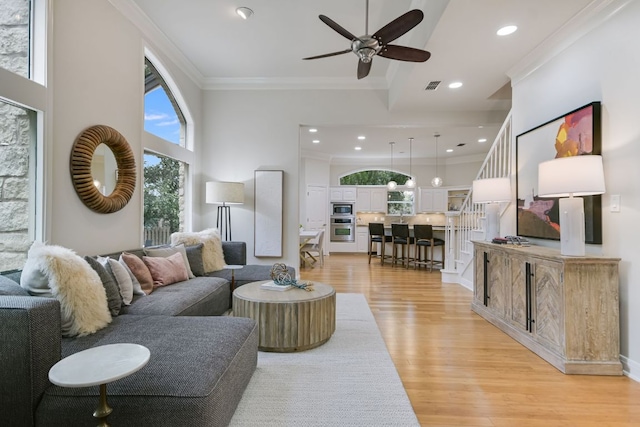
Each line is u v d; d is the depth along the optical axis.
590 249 2.70
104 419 1.29
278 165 5.21
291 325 2.65
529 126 3.55
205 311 2.90
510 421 1.83
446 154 9.39
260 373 2.30
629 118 2.36
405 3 3.22
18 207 2.31
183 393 1.38
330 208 9.98
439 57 3.43
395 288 5.06
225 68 4.80
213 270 3.90
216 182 4.59
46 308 1.43
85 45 2.80
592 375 2.37
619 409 1.96
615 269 2.39
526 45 3.18
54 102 2.48
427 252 7.12
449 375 2.35
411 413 1.87
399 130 6.77
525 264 2.89
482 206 4.70
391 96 4.97
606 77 2.55
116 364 1.26
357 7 3.28
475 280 3.88
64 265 1.90
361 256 9.33
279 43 4.04
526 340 2.86
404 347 2.83
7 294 1.72
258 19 3.52
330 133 7.04
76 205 2.72
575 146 2.81
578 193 2.47
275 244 5.17
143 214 3.68
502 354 2.71
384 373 2.33
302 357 2.58
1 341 1.36
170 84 4.34
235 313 2.82
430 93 4.43
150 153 3.96
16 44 2.32
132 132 3.45
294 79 5.13
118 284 2.47
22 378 1.37
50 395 1.38
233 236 5.21
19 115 2.30
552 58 3.18
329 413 1.85
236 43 4.05
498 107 5.00
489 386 2.20
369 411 1.88
